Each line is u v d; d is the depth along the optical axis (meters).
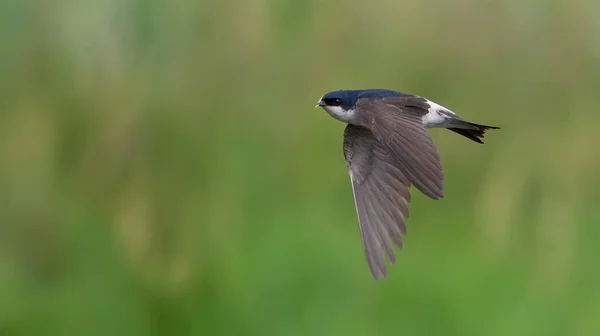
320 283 10.30
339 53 12.88
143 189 11.46
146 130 11.98
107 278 10.79
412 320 10.11
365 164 8.84
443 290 10.31
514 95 12.77
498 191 11.48
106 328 10.51
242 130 12.34
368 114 8.05
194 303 10.29
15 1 12.34
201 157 11.91
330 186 11.82
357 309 10.18
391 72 12.78
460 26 12.94
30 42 12.40
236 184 11.65
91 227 11.20
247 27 12.83
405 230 8.50
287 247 10.62
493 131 12.45
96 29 12.53
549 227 11.09
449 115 8.30
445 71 12.86
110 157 11.76
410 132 7.79
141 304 10.43
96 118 12.02
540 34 12.91
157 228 11.06
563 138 12.26
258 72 12.75
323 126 12.39
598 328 10.17
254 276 10.38
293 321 10.11
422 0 13.08
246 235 10.90
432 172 7.43
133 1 12.57
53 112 12.02
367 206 8.66
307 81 12.73
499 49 12.94
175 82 12.50
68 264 11.04
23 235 11.27
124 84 12.23
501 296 10.35
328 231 10.88
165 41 12.62
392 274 10.38
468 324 10.10
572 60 12.81
